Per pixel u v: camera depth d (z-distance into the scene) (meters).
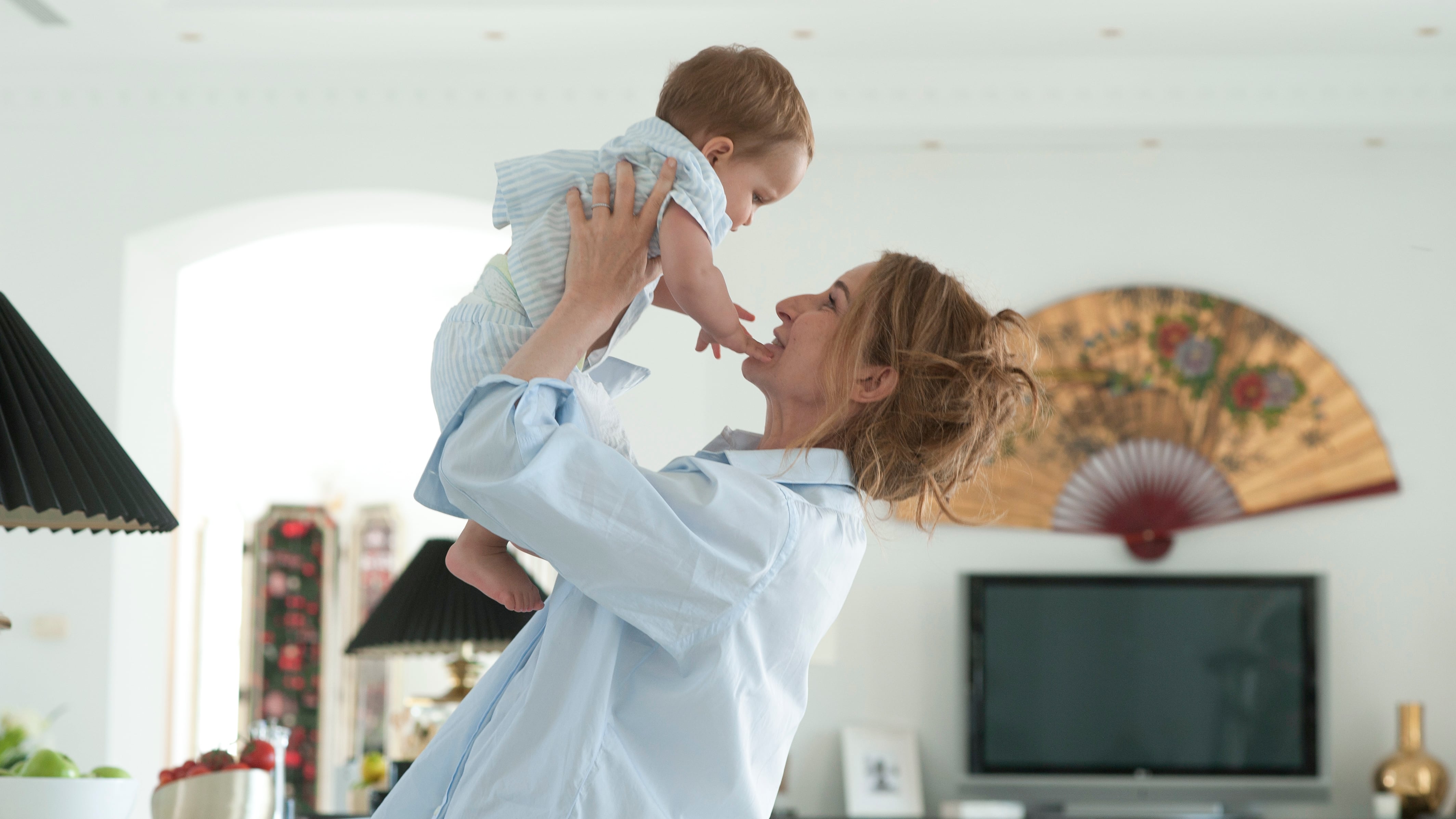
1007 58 5.09
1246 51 5.01
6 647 4.77
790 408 1.23
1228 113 5.12
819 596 1.07
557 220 1.17
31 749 2.61
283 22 4.62
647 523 0.97
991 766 5.23
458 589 3.47
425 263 7.87
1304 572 5.40
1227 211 5.60
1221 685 5.26
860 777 5.18
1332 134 5.30
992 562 5.43
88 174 4.99
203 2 4.51
